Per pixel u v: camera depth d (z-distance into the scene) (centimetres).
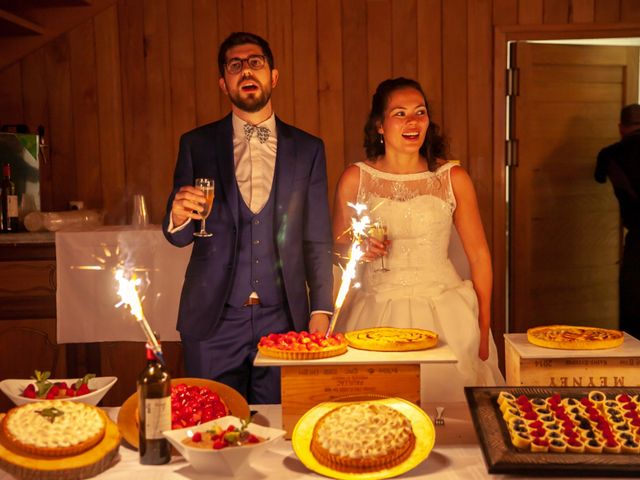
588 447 164
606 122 485
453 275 302
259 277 254
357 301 299
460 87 460
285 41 456
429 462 172
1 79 455
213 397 189
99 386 202
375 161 307
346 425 171
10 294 390
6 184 407
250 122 256
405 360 188
